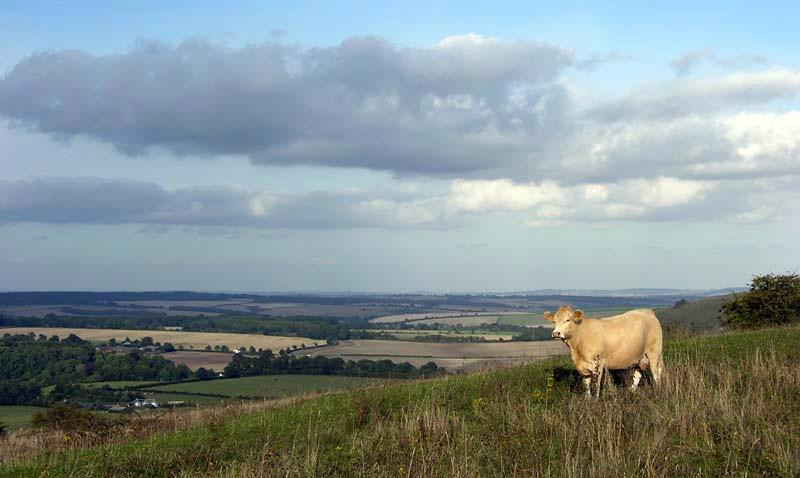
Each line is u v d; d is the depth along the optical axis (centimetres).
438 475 1161
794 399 1452
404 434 1407
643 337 1711
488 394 1752
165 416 2197
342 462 1331
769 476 1077
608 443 1174
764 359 1819
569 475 1092
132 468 1403
